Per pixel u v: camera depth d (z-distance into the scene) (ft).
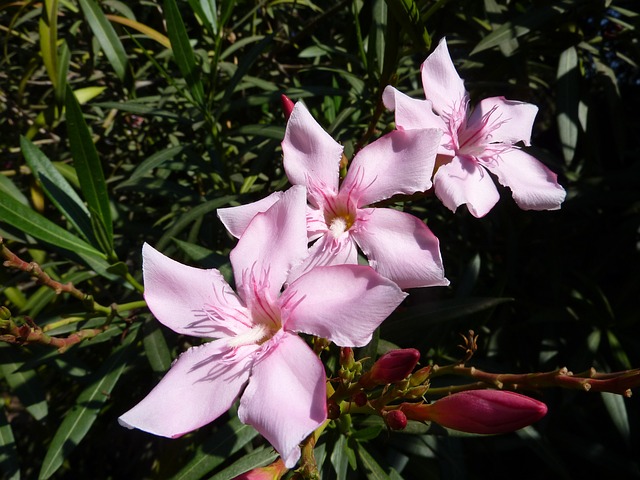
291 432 0.22
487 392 0.26
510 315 0.57
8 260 0.30
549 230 0.61
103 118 0.65
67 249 0.39
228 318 0.28
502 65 0.51
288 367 0.25
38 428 0.63
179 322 0.28
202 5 0.45
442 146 0.32
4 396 0.71
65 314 0.43
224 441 0.33
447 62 0.35
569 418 0.54
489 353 0.52
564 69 0.48
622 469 0.48
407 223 0.29
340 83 0.57
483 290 0.55
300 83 0.64
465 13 0.54
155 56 0.58
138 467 0.79
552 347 0.52
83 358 0.59
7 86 0.66
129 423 0.24
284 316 0.27
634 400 0.56
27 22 0.67
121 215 0.50
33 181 0.48
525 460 0.59
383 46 0.44
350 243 0.30
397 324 0.37
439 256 0.28
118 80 0.62
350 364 0.28
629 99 0.71
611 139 0.68
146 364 0.46
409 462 0.43
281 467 0.27
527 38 0.51
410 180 0.30
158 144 0.66
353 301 0.25
